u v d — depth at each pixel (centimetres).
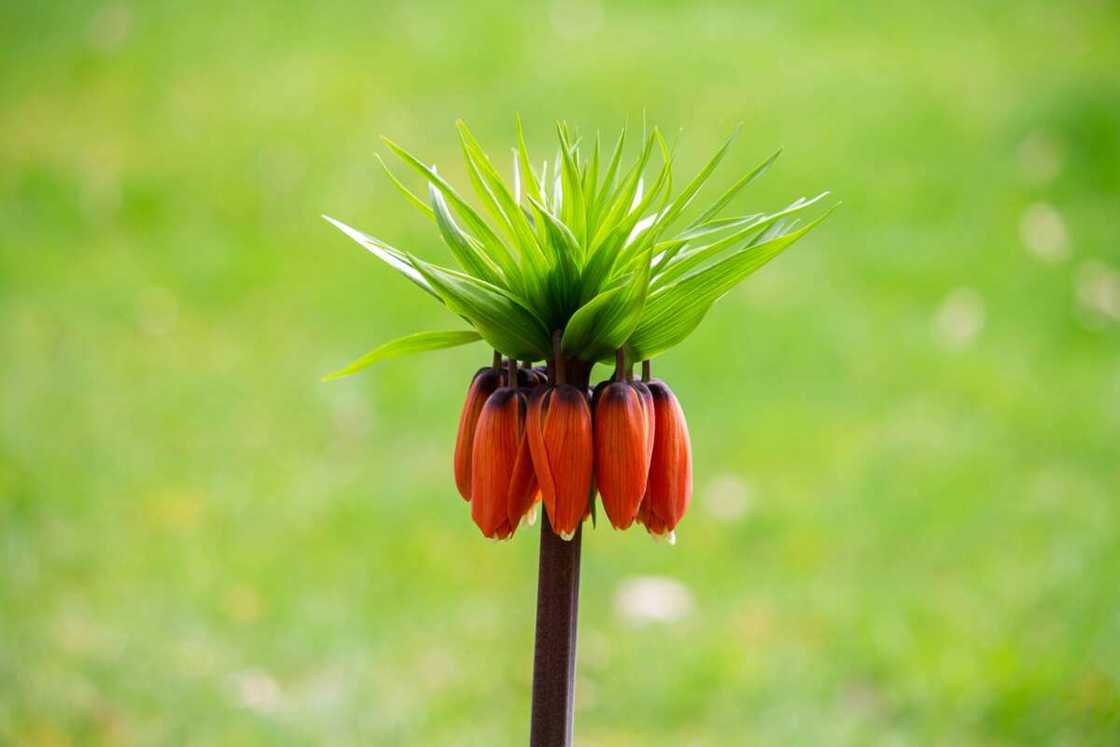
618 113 848
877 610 449
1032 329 652
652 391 183
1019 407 586
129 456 536
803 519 507
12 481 504
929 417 580
